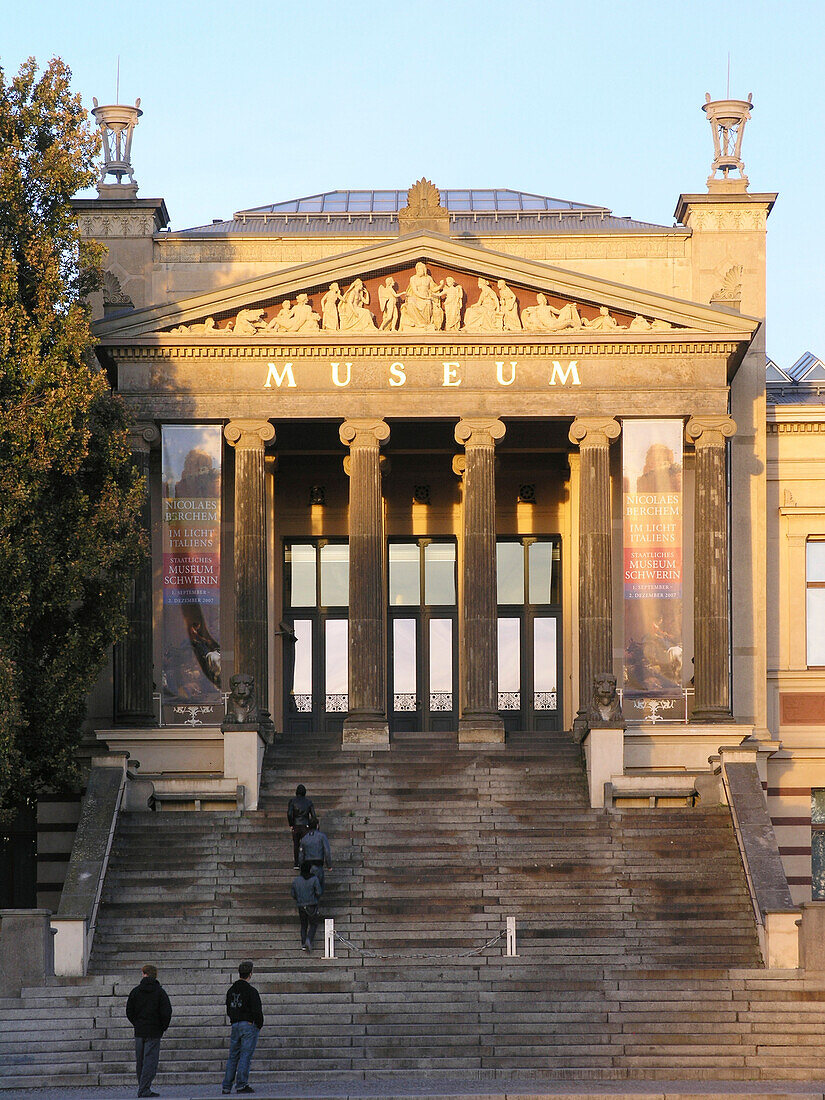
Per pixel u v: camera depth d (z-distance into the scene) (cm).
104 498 4759
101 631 4788
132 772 4856
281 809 4838
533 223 6538
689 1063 3572
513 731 6097
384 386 5450
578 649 6038
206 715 5338
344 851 4562
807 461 6028
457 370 5462
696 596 5441
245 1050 3322
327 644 6278
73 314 4722
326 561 6312
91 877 4272
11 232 4788
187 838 4619
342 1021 3712
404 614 6297
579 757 5166
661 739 5294
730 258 6031
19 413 4544
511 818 4756
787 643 5941
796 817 5781
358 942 4153
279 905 4300
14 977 3875
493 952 4084
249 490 5416
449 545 6328
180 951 4103
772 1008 3762
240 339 5422
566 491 6212
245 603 5388
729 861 4491
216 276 6088
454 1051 3597
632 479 5409
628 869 4462
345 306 5450
